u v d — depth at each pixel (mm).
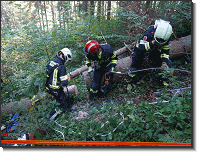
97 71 3129
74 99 3270
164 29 2434
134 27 4309
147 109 2445
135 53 3025
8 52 4730
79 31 4738
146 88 3152
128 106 2643
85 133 2238
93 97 3266
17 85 3941
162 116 2262
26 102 2908
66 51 2779
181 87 2986
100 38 4500
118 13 4898
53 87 2658
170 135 1993
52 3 5266
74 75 3906
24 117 2543
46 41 4070
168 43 2701
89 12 5391
